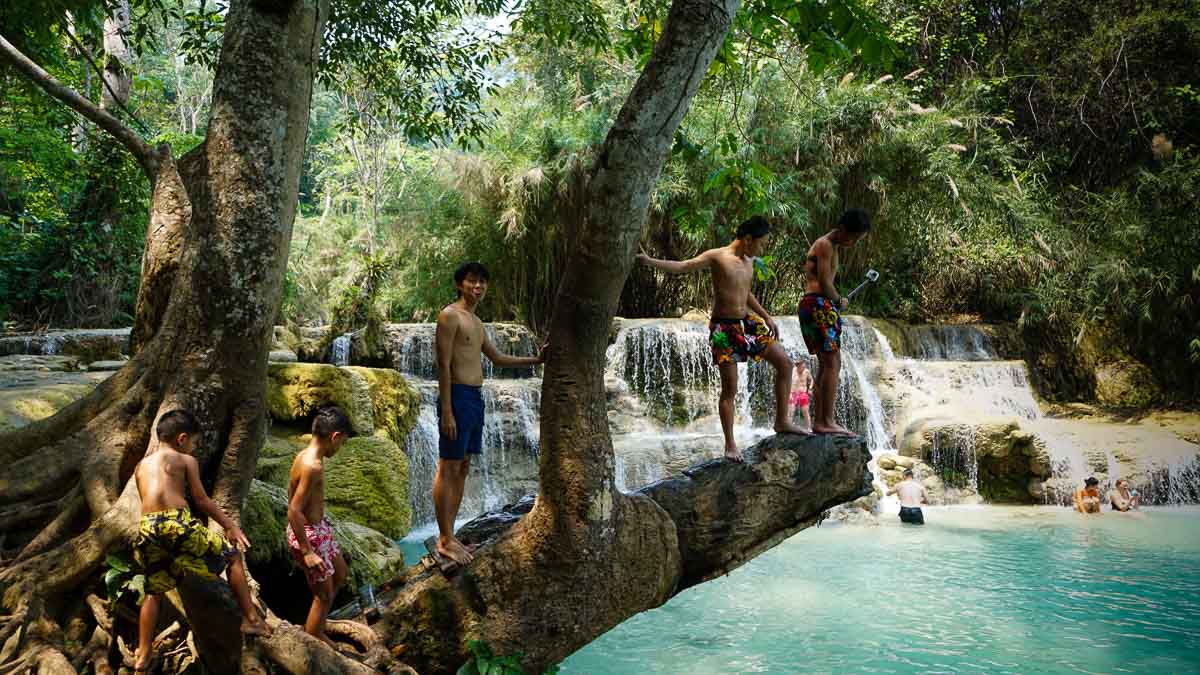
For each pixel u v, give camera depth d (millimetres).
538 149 21797
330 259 25359
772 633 8828
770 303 23438
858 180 22656
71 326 17391
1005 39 27344
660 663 7949
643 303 23500
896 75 26141
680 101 4973
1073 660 7898
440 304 22906
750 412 18703
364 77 13617
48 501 5203
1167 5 24438
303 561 4766
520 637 5055
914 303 24375
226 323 5273
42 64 11445
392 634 4973
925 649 8242
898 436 18125
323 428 4871
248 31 5453
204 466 5188
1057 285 23234
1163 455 17281
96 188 17766
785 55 17875
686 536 5723
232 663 4609
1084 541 13180
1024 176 25094
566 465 5164
